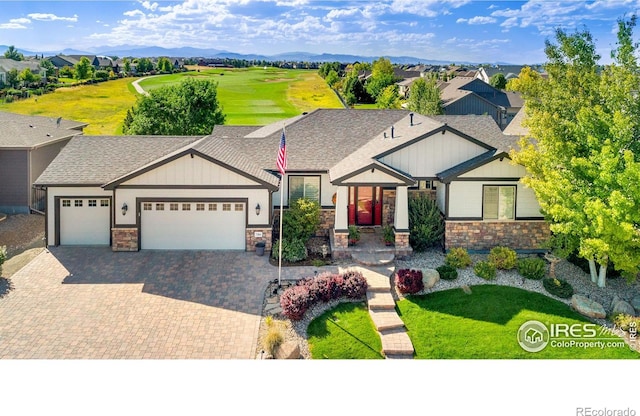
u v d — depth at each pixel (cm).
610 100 1616
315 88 10719
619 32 1599
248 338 1405
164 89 4538
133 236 2053
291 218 2125
